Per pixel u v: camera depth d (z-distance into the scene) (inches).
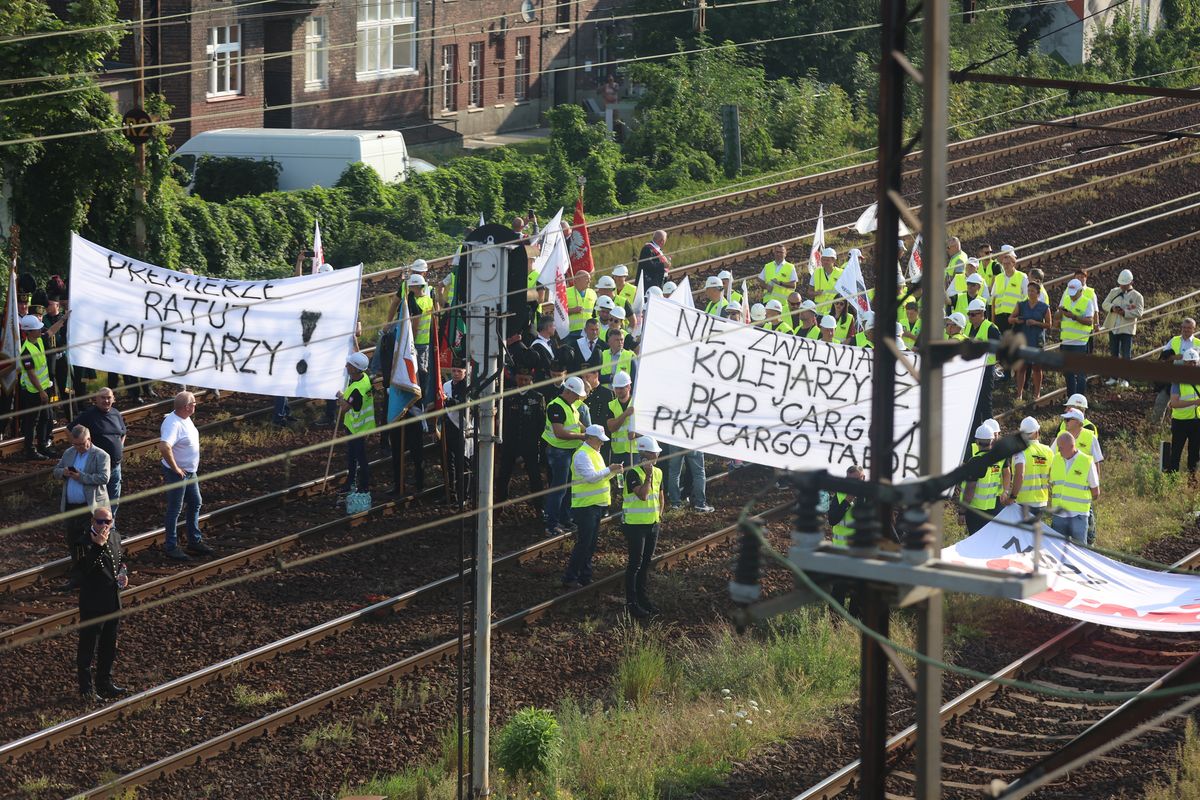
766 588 2148.1
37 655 1843.0
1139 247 3801.7
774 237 3880.4
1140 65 6658.5
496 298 1573.6
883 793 1048.8
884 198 1077.1
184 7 4862.2
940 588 943.7
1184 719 1766.7
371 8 5620.1
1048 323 2792.8
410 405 2368.4
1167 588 2054.6
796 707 1800.0
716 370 2091.5
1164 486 2551.7
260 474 2497.5
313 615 1998.0
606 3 6756.9
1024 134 5078.7
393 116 5777.6
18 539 2177.7
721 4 5979.3
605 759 1630.2
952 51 5526.6
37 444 2501.2
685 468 2529.5
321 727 1716.3
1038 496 2069.4
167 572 2087.8
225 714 1734.7
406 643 1941.4
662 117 4977.9
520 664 1907.0
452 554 2228.1
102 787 1531.7
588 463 2064.5
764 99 5300.2
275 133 4498.0
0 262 3339.1
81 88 3240.7
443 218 4379.9
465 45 6072.8
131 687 1771.7
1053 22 6569.9
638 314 2603.3
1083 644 1999.3
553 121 4906.5
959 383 2084.2
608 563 2224.4
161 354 2283.5
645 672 1844.2
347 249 3941.9
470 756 1542.8
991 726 1756.9
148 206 3567.9
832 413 2114.9
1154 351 3152.1
